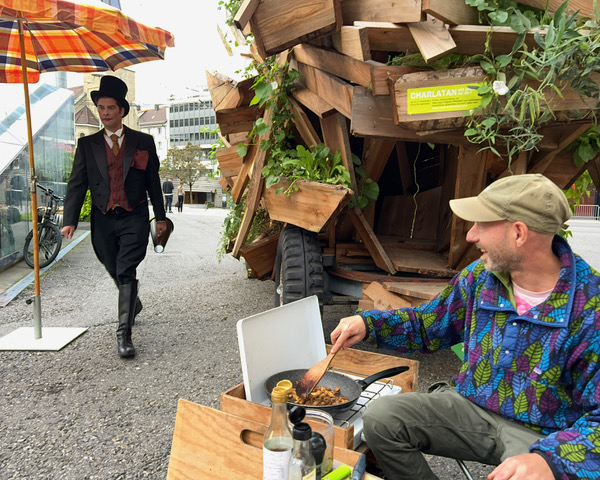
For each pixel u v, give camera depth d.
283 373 2.09
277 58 3.89
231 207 5.39
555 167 3.46
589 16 2.81
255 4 3.14
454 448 1.87
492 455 1.83
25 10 3.40
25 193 9.38
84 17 3.61
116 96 4.29
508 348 1.74
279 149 4.05
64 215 4.35
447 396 1.91
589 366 1.59
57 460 2.76
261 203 4.86
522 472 1.39
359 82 3.11
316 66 3.52
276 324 2.14
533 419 1.70
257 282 7.61
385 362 2.27
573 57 2.67
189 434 1.89
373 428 1.85
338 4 3.00
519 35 2.69
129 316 4.40
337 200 3.47
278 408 1.51
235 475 1.78
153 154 4.57
